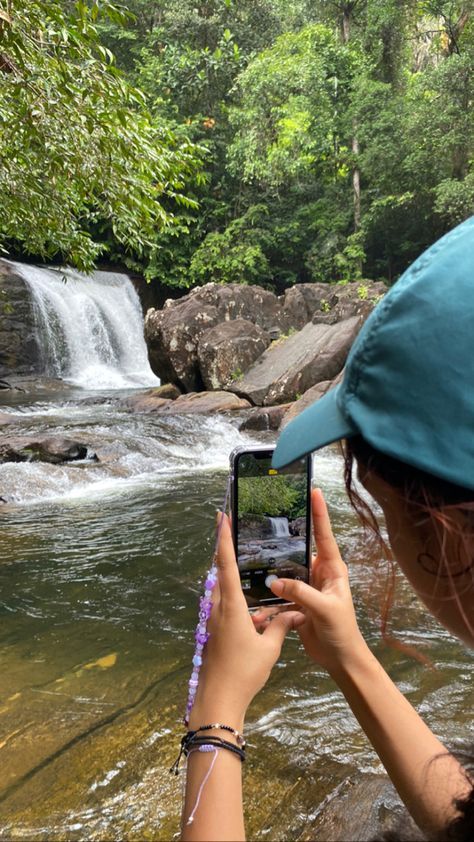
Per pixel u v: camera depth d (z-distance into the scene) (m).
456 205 16.41
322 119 18.56
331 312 12.15
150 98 20.50
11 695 2.19
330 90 18.31
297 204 21.42
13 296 16.14
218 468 6.90
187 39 21.02
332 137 19.05
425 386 0.50
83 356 17.34
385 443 0.51
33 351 16.34
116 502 5.32
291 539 1.08
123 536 4.27
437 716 1.92
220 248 20.47
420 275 0.53
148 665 2.41
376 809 1.42
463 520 0.51
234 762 0.79
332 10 19.41
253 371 11.47
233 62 20.05
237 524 1.06
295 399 10.57
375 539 0.66
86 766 1.76
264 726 1.92
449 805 0.80
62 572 3.56
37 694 2.20
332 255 19.78
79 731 1.95
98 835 1.48
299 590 0.89
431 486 0.52
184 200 6.23
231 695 0.82
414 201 18.17
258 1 21.38
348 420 0.55
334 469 6.50
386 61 18.83
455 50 18.44
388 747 0.87
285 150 18.72
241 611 0.85
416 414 0.50
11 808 1.59
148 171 5.59
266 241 20.22
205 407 10.38
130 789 1.65
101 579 3.42
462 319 0.50
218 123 21.08
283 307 13.48
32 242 7.03
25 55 4.71
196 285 20.98
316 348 11.09
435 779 0.83
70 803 1.60
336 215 20.06
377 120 17.48
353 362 0.56
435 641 2.47
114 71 4.87
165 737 1.90
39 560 3.78
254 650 0.84
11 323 16.05
